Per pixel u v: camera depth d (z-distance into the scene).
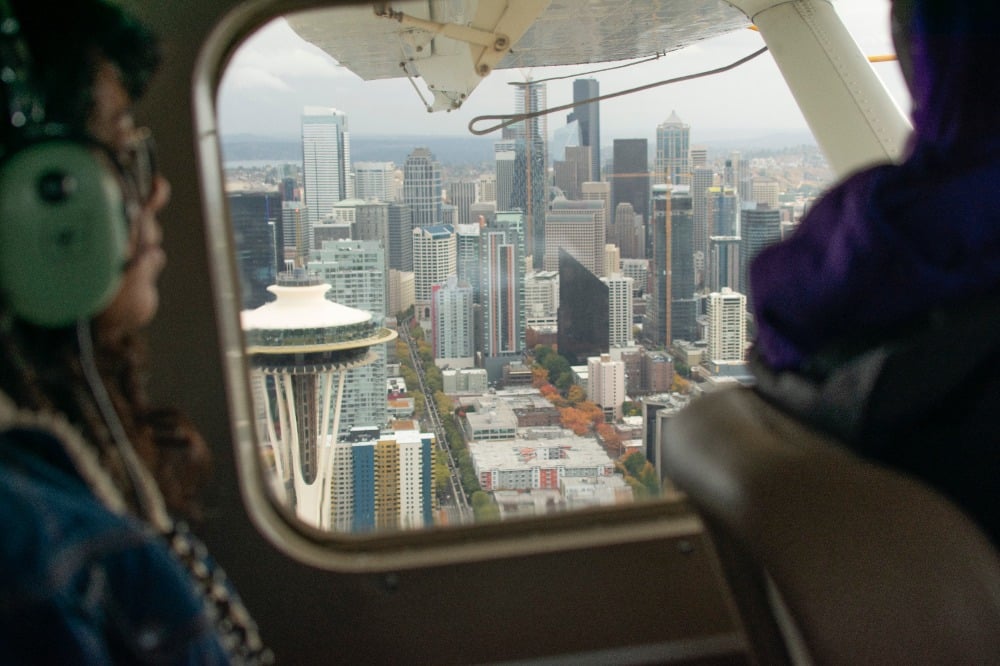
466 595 2.10
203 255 1.89
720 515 0.93
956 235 0.90
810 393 0.97
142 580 0.61
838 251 0.95
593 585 2.14
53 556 0.55
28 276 0.63
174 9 1.79
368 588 2.07
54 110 0.68
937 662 0.84
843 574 0.85
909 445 0.94
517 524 2.17
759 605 1.02
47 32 0.70
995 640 0.84
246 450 2.02
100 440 0.74
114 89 0.74
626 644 2.16
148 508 0.78
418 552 2.11
